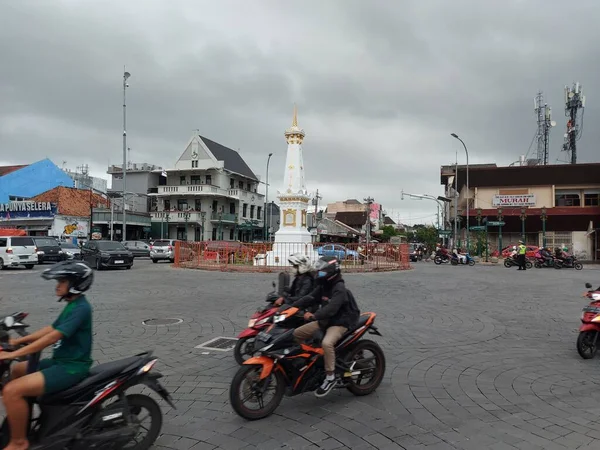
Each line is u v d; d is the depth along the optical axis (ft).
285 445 12.32
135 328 26.45
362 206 326.03
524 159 165.17
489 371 19.15
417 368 19.52
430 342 24.13
